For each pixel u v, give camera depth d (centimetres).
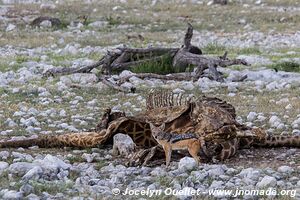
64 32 7106
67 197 2283
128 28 7469
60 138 2930
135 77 4550
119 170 2583
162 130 2672
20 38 6681
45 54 5831
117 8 8669
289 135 2959
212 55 5809
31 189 2314
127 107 3744
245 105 3797
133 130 2859
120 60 4847
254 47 6241
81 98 4003
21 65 5184
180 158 2731
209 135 2612
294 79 4575
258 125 3334
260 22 7812
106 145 2936
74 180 2481
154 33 7138
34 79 4619
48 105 3825
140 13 8388
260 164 2677
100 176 2528
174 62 4828
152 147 2741
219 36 7019
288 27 7494
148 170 2569
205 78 4506
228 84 4381
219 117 2652
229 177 2488
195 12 8425
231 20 7956
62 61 5403
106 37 6831
